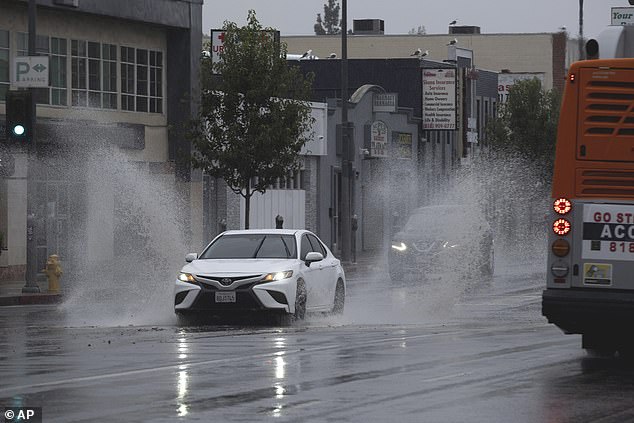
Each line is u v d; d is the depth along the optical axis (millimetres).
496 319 49219
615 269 31281
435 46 192750
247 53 82812
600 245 31391
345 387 28156
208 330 43500
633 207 31156
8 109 63688
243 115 83625
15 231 79688
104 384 28656
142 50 91562
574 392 27469
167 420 23719
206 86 84188
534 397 26719
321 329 43719
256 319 46969
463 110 144125
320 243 50531
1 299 60938
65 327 45500
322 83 143500
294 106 83625
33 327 45688
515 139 146000
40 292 64938
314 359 33594
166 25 91750
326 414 24406
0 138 77562
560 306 31516
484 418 24016
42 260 81875
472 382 29016
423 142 136500
